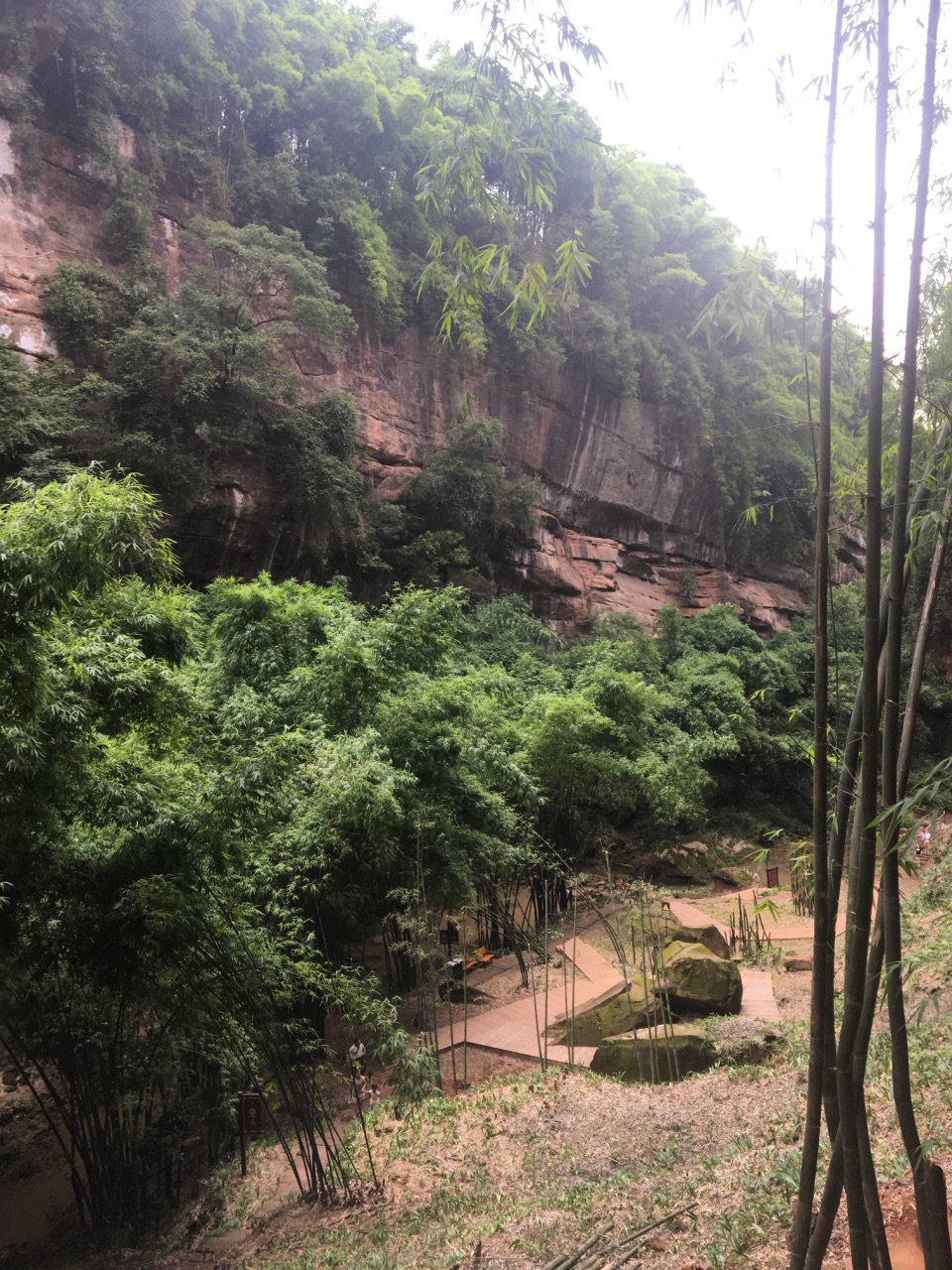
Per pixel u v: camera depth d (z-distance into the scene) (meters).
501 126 3.04
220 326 17.38
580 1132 6.62
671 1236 4.57
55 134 17.02
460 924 13.62
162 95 18.61
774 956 11.44
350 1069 8.90
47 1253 6.43
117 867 6.15
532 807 12.47
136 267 17.42
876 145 2.36
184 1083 7.66
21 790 5.51
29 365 15.73
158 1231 6.57
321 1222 6.02
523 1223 5.21
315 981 6.97
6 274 15.84
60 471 14.49
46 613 5.28
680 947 10.72
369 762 8.88
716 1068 7.63
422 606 11.07
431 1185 6.22
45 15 16.73
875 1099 5.48
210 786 6.45
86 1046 6.66
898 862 2.46
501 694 15.79
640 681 17.59
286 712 10.17
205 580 17.78
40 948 5.96
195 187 19.20
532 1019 9.97
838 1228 4.15
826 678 2.62
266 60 21.22
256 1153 7.38
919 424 2.98
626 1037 8.45
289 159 21.20
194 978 6.24
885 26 2.32
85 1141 6.61
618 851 18.61
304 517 18.72
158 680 6.25
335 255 21.41
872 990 2.62
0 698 5.17
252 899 8.18
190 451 16.80
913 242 2.39
